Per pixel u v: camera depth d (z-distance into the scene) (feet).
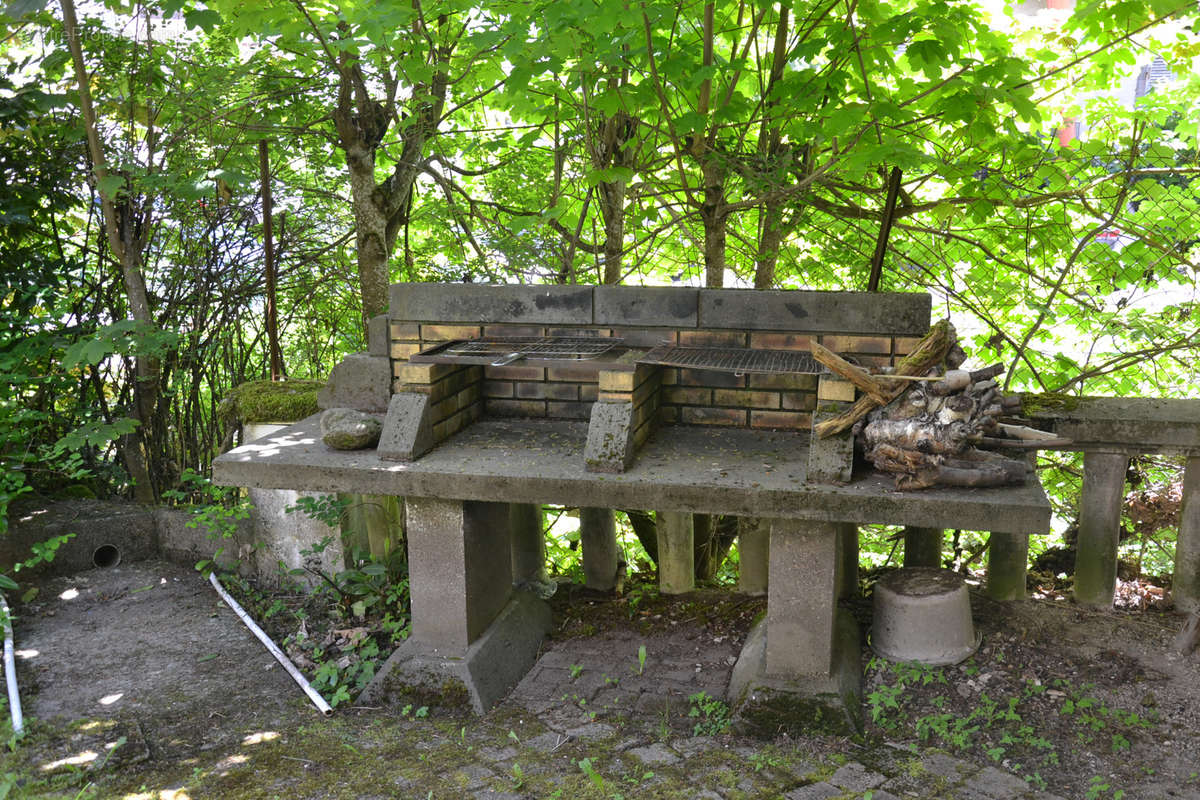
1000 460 11.86
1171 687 12.90
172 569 19.65
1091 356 20.33
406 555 17.79
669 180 22.38
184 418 21.85
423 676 13.79
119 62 19.26
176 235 21.45
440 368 14.20
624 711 13.52
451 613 13.98
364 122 19.52
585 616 16.71
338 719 13.50
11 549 18.70
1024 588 15.55
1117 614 15.08
